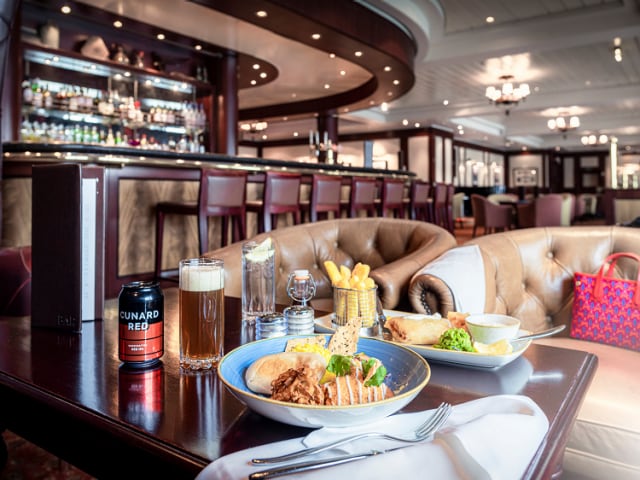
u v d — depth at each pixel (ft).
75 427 2.47
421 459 1.78
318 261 7.78
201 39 21.08
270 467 1.82
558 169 73.56
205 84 22.53
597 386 4.77
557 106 37.24
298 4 16.70
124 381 2.71
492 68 29.78
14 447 6.26
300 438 2.05
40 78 18.11
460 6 21.36
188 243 13.83
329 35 18.83
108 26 19.31
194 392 2.57
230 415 2.31
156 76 20.68
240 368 2.64
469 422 1.99
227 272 5.51
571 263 6.70
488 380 2.90
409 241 7.78
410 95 37.35
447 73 30.68
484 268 5.84
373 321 3.70
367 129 51.44
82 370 2.87
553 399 2.62
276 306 4.71
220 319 2.99
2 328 3.74
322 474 1.70
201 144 23.25
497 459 1.79
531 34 22.72
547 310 6.69
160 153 12.50
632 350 5.82
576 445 4.46
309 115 35.96
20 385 2.66
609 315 5.97
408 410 2.43
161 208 12.45
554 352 3.49
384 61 22.11
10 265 4.87
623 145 64.54
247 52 23.22
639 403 4.44
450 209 29.09
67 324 3.62
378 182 21.22
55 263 3.67
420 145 49.67
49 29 17.72
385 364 2.75
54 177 3.70
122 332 2.92
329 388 2.14
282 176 13.75
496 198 49.29
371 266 8.01
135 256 12.59
